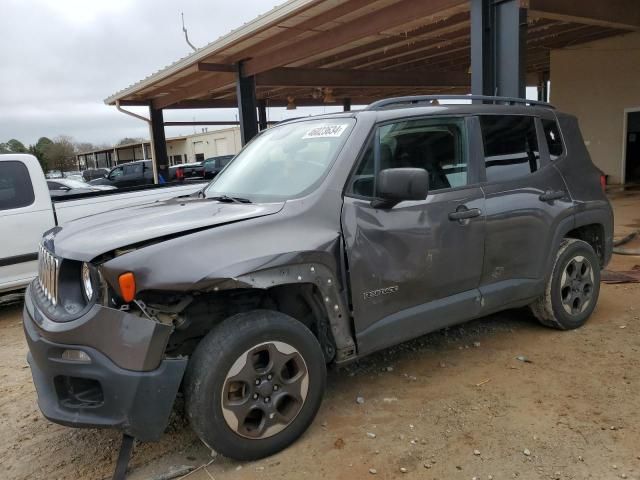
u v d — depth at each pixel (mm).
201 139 53406
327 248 3150
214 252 2826
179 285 2689
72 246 2939
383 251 3391
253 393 2928
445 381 3883
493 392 3682
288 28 10062
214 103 18906
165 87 15125
